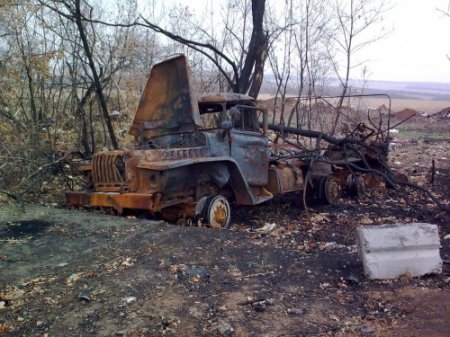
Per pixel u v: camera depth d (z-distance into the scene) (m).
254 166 8.65
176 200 7.55
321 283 5.09
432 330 3.99
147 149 7.75
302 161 9.77
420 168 13.57
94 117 12.60
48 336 4.06
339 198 10.10
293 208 9.55
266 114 8.98
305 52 15.38
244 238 6.69
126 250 6.02
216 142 7.98
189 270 5.38
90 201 7.69
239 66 13.13
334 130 13.74
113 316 4.36
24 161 9.45
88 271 5.36
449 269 5.35
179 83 8.05
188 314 4.39
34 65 10.69
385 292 4.77
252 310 4.46
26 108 11.34
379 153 10.47
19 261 5.73
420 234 5.20
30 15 11.02
